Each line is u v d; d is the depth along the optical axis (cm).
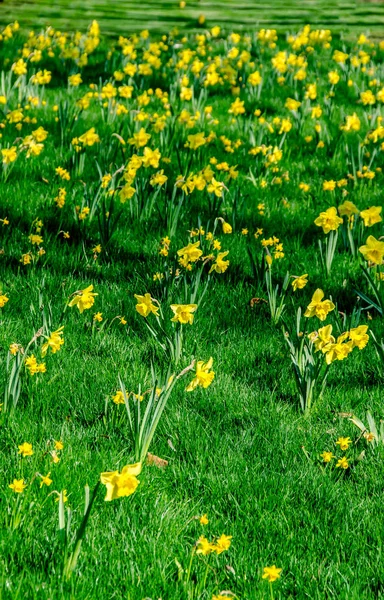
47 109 978
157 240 650
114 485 258
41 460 362
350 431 419
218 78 1142
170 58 1246
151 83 1180
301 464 392
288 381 471
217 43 1493
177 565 304
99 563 309
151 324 521
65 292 549
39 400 424
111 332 512
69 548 309
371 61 1300
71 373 452
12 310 521
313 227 715
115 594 294
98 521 335
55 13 1847
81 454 376
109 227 643
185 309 386
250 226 690
